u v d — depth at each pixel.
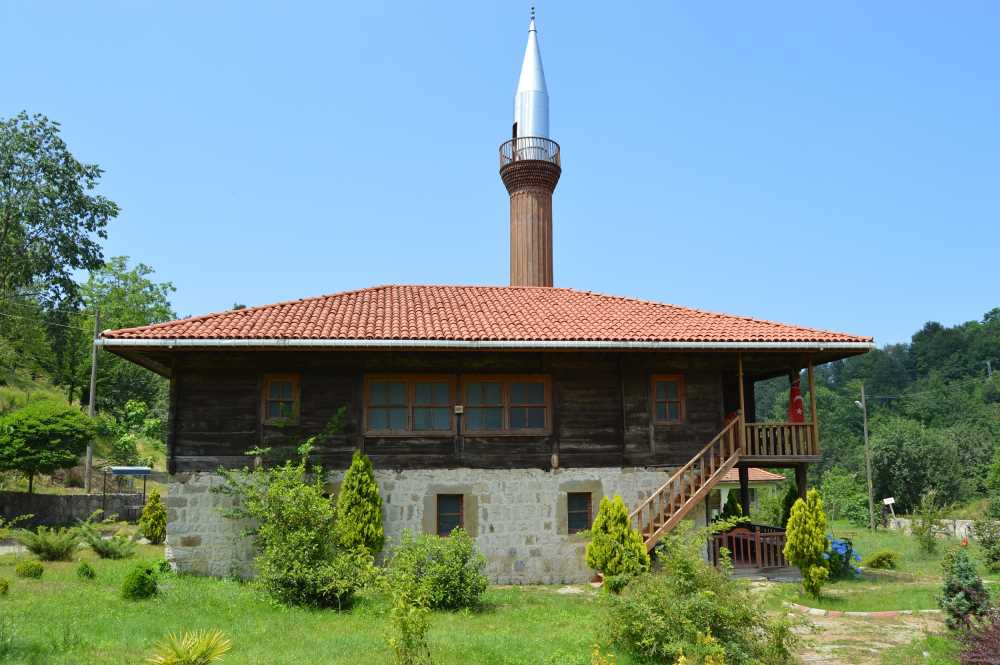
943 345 81.88
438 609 12.72
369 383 16.34
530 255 28.09
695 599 9.48
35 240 42.84
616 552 14.79
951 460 49.19
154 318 56.12
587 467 16.66
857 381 75.31
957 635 10.78
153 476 40.06
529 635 10.93
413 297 19.09
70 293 44.53
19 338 45.53
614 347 15.95
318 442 15.88
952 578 11.64
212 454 15.57
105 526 26.95
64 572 15.40
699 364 17.47
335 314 16.89
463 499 16.17
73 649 9.30
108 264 55.06
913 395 69.31
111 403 46.47
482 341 15.45
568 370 16.97
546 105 29.53
